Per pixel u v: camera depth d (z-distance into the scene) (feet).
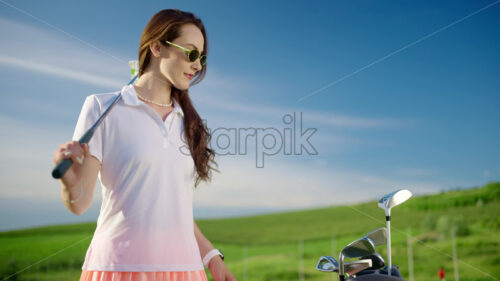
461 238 69.92
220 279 4.23
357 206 72.49
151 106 3.87
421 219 71.87
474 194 71.05
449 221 70.54
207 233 74.49
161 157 3.60
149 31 3.86
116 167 3.52
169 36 3.80
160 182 3.58
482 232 69.51
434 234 71.00
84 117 3.56
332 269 6.00
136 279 3.39
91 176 3.33
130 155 3.50
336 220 72.64
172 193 3.65
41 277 63.82
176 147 3.77
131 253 3.42
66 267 65.77
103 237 3.49
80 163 2.90
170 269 3.50
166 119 3.83
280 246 74.02
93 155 3.39
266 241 74.54
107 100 3.66
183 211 3.71
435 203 71.72
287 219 73.61
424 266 69.31
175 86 3.90
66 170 2.79
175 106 3.94
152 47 3.86
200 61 4.00
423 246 70.79
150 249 3.46
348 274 5.96
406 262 70.69
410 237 71.72
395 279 5.78
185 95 4.08
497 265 67.51
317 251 73.15
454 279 68.80
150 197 3.53
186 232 3.71
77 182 3.14
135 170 3.52
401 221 72.54
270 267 73.41
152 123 3.67
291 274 71.36
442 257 69.15
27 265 63.82
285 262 73.41
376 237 6.39
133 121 3.60
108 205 3.54
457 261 68.49
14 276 63.82
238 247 74.79
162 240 3.52
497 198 70.13
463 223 70.33
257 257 74.79
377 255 5.94
